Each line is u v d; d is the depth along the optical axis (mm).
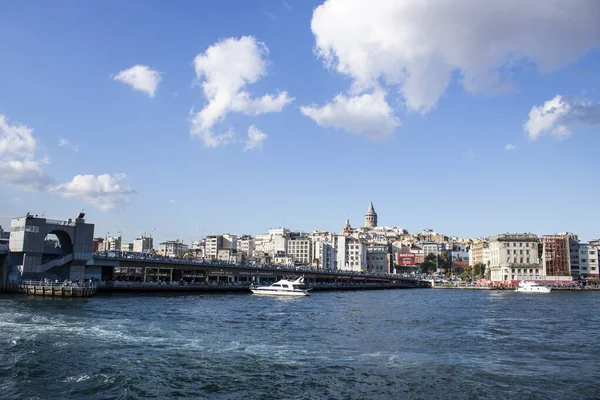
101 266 143125
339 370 48312
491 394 41781
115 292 138500
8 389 40000
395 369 49125
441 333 73062
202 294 153375
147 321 76875
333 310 108875
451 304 133500
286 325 79062
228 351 55844
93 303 102375
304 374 46688
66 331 64688
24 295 114812
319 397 40312
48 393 39500
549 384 44875
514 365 51938
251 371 47375
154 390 40844
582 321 91062
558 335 72625
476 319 92688
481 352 58562
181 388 41688
